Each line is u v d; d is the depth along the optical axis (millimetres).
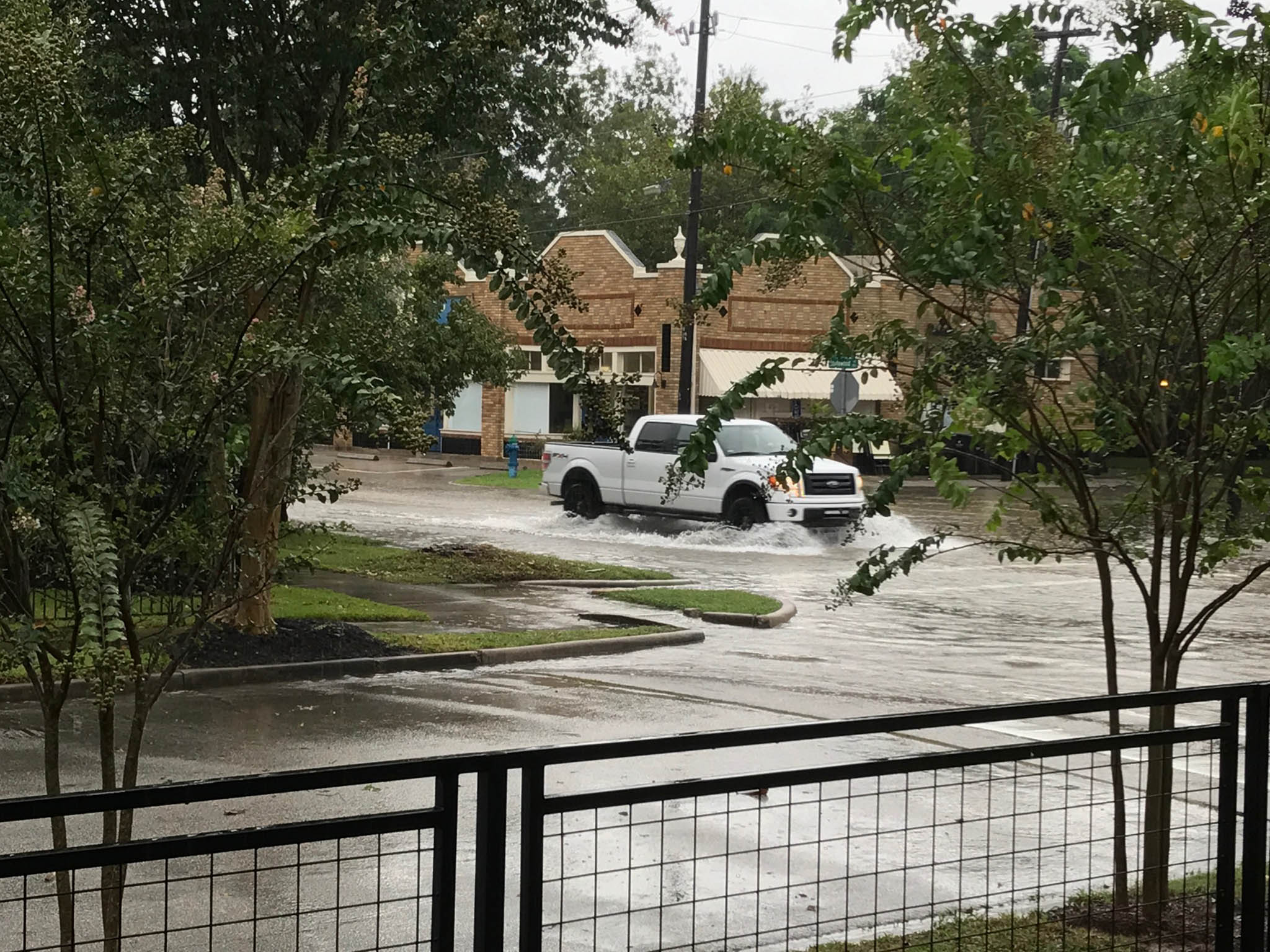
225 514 5449
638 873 6902
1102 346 5840
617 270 50031
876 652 15320
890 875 7070
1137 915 5371
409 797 8570
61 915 4551
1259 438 5887
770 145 5781
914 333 6340
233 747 9922
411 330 11922
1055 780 9469
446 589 19359
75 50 4758
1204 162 5871
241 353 4828
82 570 3992
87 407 4637
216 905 6496
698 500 27531
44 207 4555
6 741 9844
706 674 13562
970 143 6227
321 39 12391
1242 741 10703
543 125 18141
